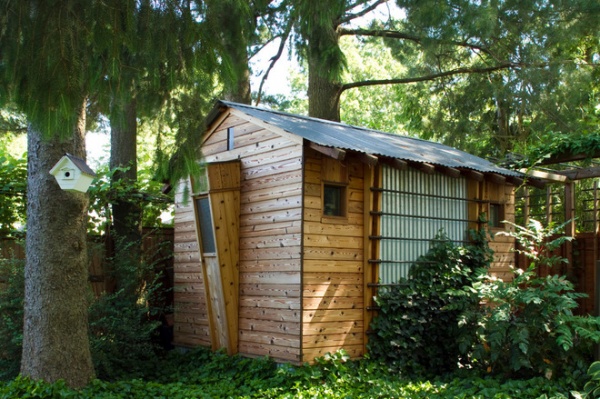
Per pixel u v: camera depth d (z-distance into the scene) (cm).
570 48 1652
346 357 880
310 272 878
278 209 922
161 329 1173
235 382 873
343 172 933
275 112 1075
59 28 613
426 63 1598
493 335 802
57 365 764
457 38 1451
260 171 964
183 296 1109
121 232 1174
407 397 738
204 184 917
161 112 789
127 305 1017
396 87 2452
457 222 1066
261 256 945
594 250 1248
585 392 720
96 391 763
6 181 1100
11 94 644
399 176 989
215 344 1009
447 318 973
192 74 702
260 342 932
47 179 780
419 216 1009
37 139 783
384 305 937
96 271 1108
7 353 912
